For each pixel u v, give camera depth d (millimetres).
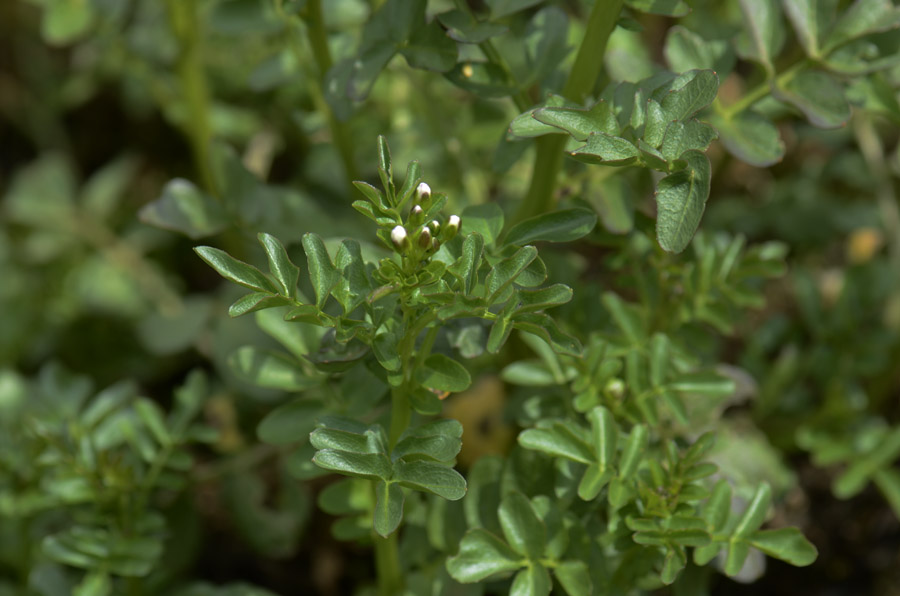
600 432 487
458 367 466
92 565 520
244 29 582
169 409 753
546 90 515
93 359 766
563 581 484
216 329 624
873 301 638
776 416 627
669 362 515
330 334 477
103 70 824
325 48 547
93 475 527
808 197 714
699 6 718
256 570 663
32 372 769
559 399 524
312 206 582
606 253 752
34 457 545
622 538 486
